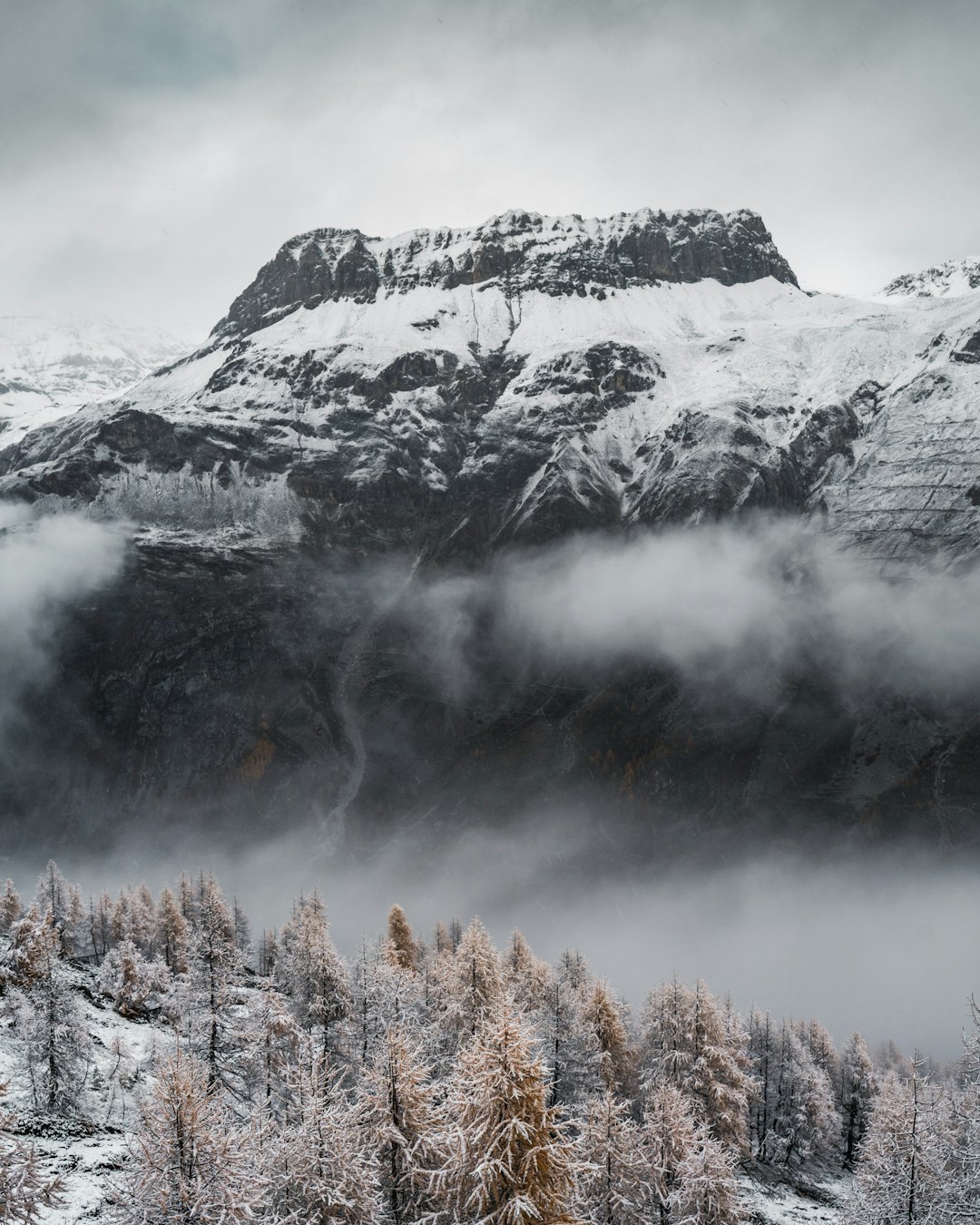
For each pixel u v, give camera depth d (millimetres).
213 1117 30984
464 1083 31453
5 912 109812
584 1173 37188
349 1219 31672
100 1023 71938
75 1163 45938
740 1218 43188
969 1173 42375
